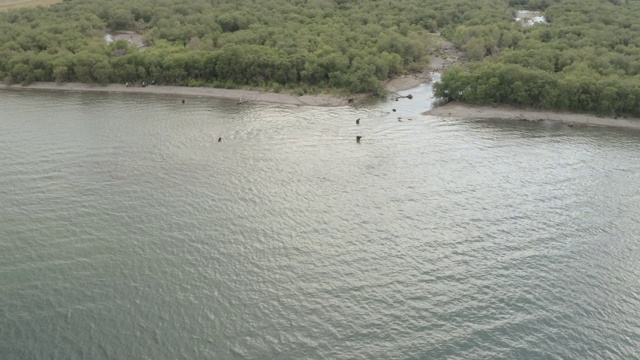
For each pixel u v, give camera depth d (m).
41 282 76.56
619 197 99.88
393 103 152.25
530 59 155.38
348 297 74.81
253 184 103.69
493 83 146.12
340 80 160.12
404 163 112.88
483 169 110.56
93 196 98.69
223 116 141.62
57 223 90.25
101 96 160.50
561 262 81.88
